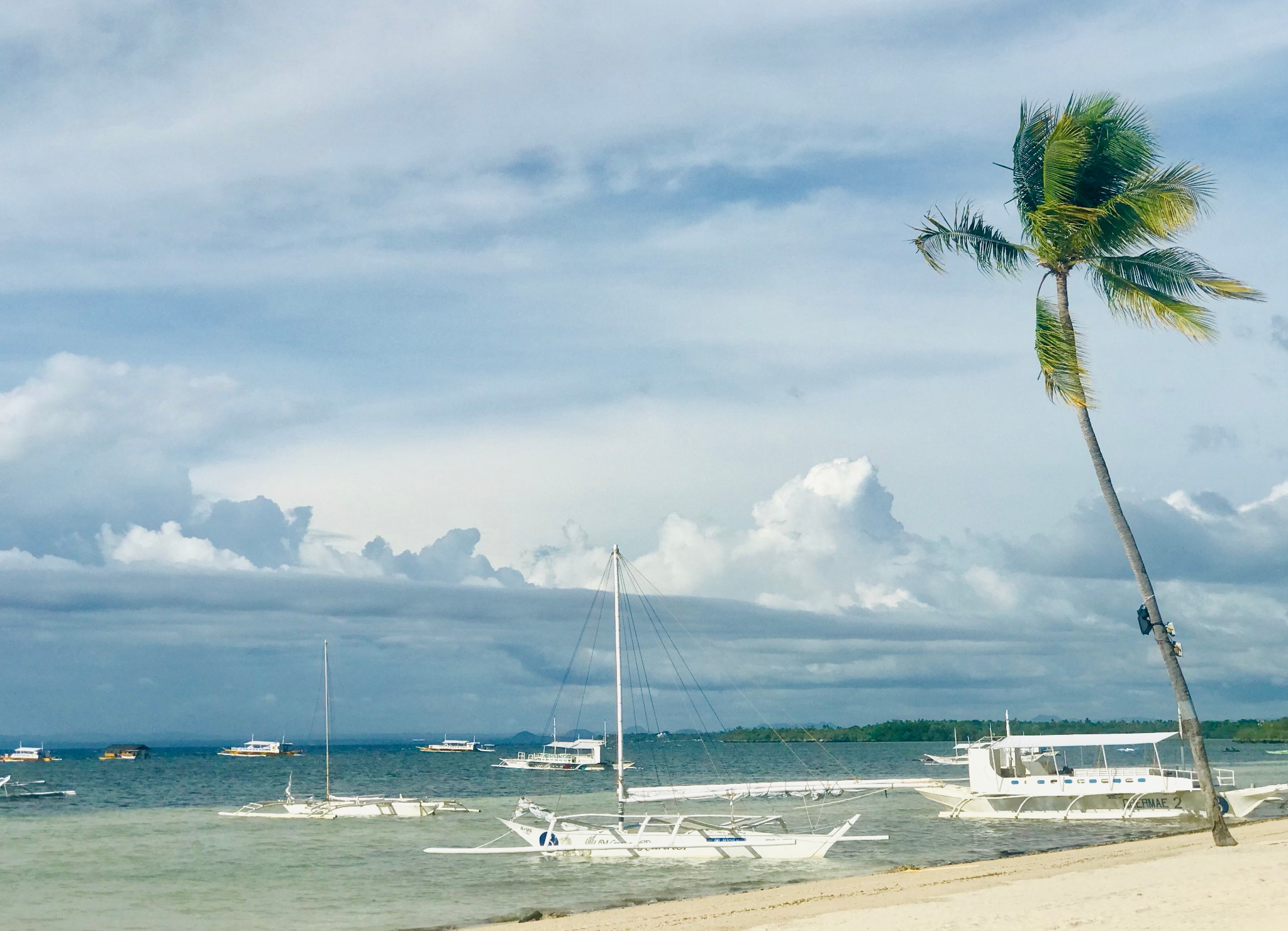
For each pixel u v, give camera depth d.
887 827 58.50
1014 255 35.97
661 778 148.12
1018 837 53.19
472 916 35.38
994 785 59.25
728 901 33.44
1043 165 34.22
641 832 46.19
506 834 58.50
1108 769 58.25
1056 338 33.97
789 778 141.12
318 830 64.25
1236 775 107.81
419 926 33.81
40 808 90.38
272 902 39.09
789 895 34.06
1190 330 32.69
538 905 36.97
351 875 45.22
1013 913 23.86
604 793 102.81
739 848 45.38
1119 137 33.94
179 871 47.31
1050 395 34.12
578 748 187.88
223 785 138.75
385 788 125.62
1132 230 33.72
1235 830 46.22
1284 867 27.70
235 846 56.91
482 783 137.12
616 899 37.78
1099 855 40.16
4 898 40.66
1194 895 24.12
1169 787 55.66
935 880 35.34
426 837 60.09
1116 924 21.28
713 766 190.38
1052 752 64.44
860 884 35.88
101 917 36.72
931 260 36.16
